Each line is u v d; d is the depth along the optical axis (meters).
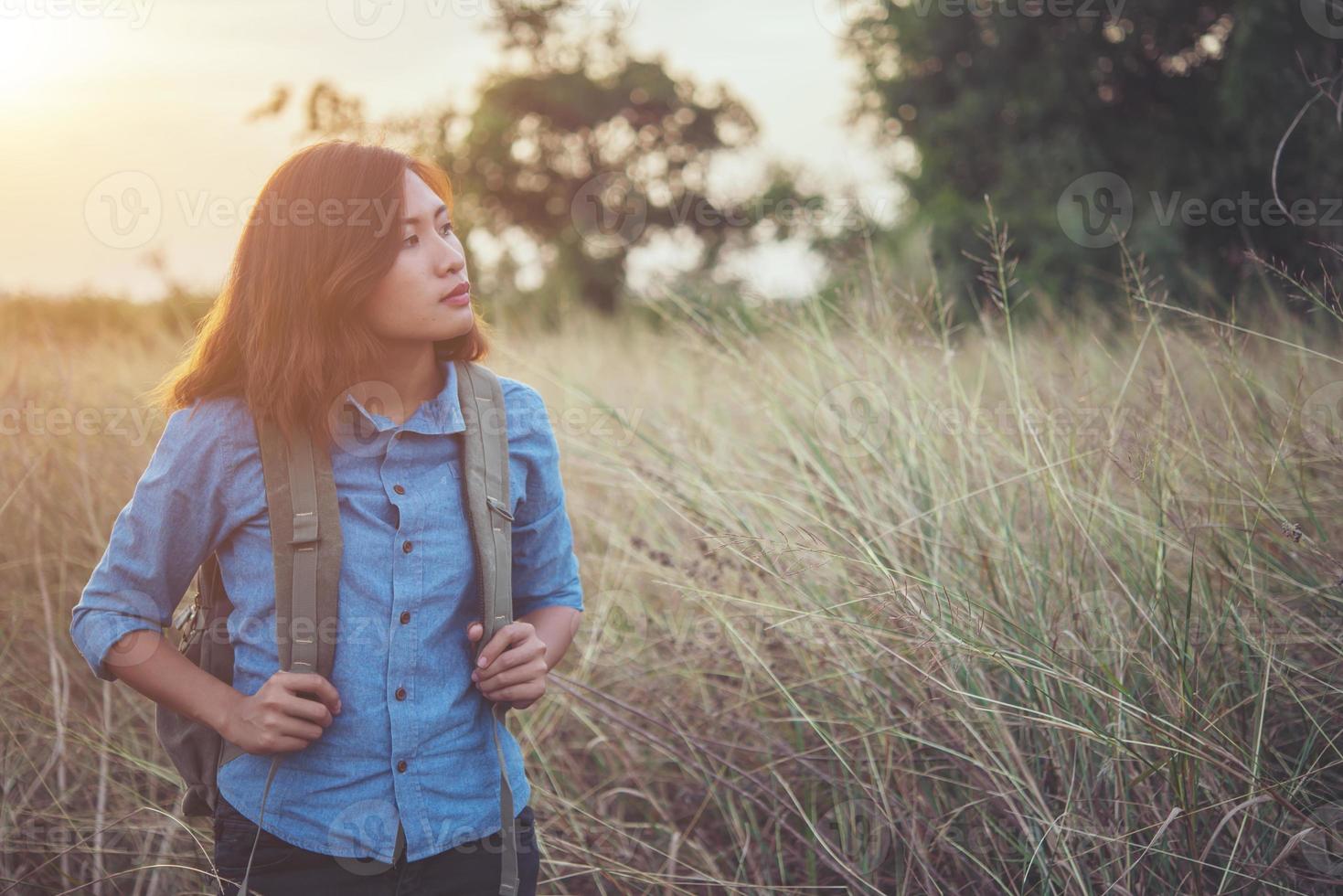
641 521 3.44
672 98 24.45
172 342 4.73
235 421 1.38
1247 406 2.77
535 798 2.42
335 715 1.35
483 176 23.25
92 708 2.73
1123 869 1.82
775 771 2.34
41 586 2.76
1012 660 1.88
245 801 1.36
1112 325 4.02
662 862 2.32
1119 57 11.91
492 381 1.56
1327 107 6.73
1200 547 2.28
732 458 3.25
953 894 1.97
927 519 2.49
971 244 10.87
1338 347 2.83
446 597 1.41
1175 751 1.80
